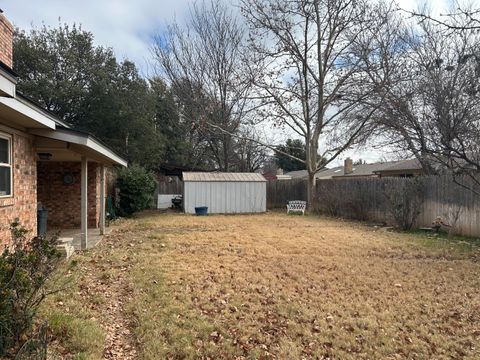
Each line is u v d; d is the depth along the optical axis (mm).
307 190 20891
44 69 24531
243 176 20062
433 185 11977
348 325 4348
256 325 4293
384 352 3760
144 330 4047
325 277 6215
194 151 32125
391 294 5422
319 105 19688
